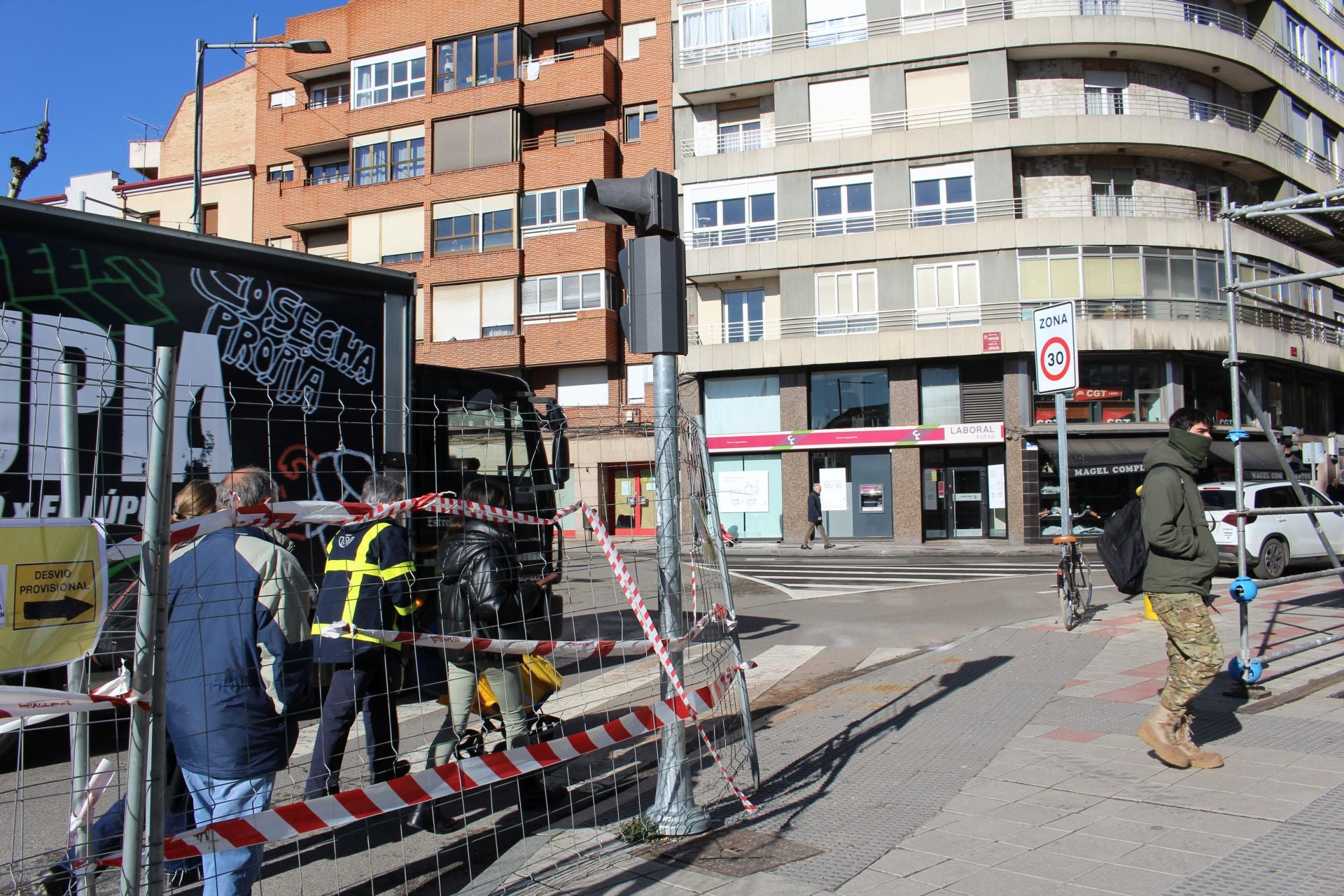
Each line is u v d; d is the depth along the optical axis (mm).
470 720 5902
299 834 3111
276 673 3371
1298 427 29281
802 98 28516
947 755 5344
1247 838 3873
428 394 7965
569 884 3832
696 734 5930
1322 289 32062
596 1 30875
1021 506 26078
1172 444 4945
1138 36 26734
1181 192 27969
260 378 6098
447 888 4023
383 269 6859
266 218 35219
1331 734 5258
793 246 27859
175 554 3371
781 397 28312
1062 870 3672
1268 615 9359
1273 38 30406
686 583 5504
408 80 32750
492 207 31172
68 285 5301
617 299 30812
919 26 28047
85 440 4727
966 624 10930
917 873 3729
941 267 27000
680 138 30266
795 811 4594
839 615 12227
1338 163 33969
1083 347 25781
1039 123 26547
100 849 3225
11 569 2373
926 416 27344
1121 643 8398
